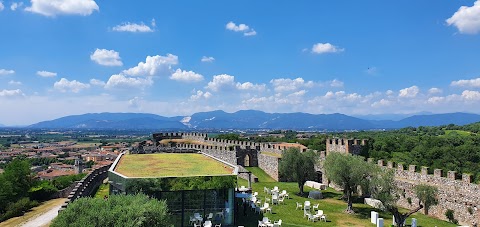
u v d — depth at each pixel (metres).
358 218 44.19
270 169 74.38
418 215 46.75
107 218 28.62
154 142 111.06
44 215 54.69
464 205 42.19
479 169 73.38
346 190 48.62
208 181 37.97
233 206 39.19
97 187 62.47
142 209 29.47
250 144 91.25
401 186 50.75
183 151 68.19
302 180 57.34
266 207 45.50
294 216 44.41
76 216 29.56
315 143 124.31
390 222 42.38
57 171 137.12
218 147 93.50
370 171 46.25
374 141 93.06
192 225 37.59
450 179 44.56
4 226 50.28
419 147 87.81
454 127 146.38
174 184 36.91
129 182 35.78
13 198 67.19
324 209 48.28
